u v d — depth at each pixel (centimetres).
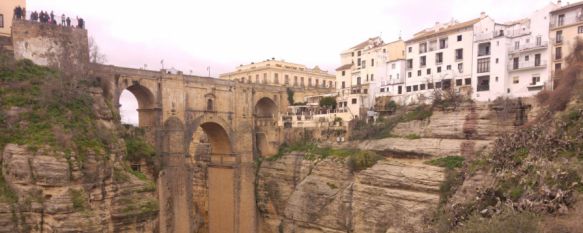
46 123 3762
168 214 5812
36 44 4378
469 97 5794
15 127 3725
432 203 4822
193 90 6450
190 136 6366
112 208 3903
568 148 3166
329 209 5997
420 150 5362
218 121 6825
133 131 5544
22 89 3947
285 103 8069
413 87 6962
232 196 7031
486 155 4419
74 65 4441
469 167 4519
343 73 8769
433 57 6638
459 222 3569
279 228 6819
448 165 4959
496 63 5803
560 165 2969
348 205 5778
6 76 3972
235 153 7094
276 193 6975
